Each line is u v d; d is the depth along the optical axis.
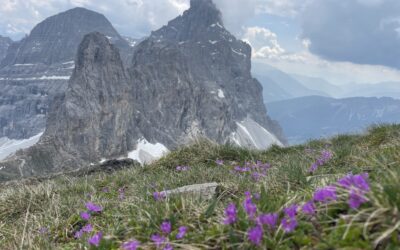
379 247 0.42
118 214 0.85
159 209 0.69
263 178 1.09
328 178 0.82
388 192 0.45
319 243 0.44
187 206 0.71
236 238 0.49
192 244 0.53
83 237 0.73
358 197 0.46
